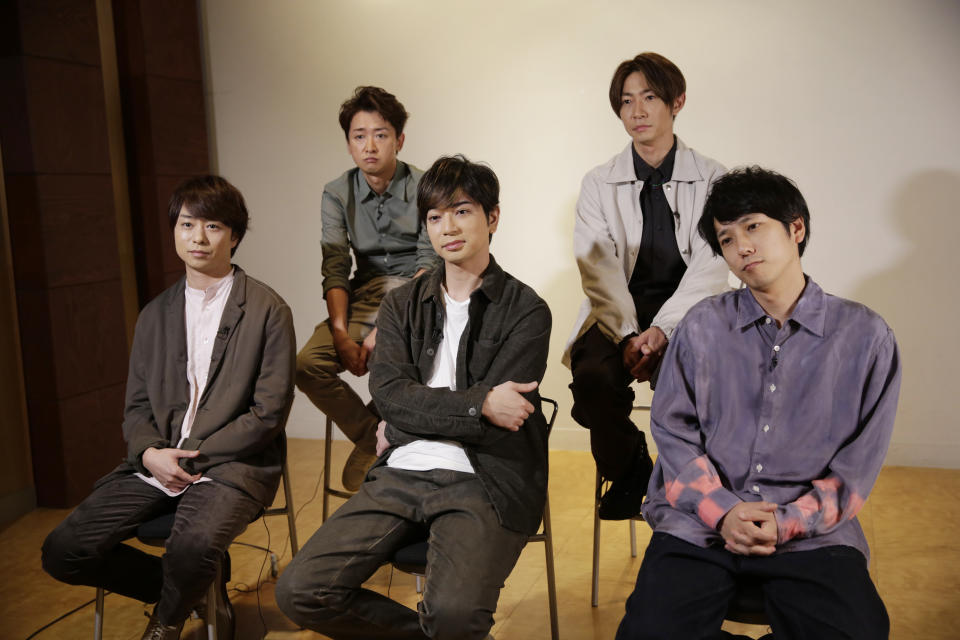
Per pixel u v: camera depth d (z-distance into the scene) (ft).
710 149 12.96
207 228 7.84
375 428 10.20
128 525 7.44
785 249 5.75
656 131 9.07
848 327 5.74
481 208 6.94
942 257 12.19
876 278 12.54
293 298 15.35
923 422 12.57
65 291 12.19
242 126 15.16
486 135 13.94
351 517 6.66
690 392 6.26
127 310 14.47
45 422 12.23
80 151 12.43
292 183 15.05
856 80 12.24
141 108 14.10
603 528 10.82
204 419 7.77
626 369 8.71
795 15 12.35
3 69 11.63
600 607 8.65
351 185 10.53
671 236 9.27
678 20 12.82
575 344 9.29
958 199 12.03
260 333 7.87
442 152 14.23
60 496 12.41
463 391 6.59
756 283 5.79
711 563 5.63
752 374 5.95
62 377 12.17
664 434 6.17
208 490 7.39
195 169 15.01
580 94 13.39
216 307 8.09
